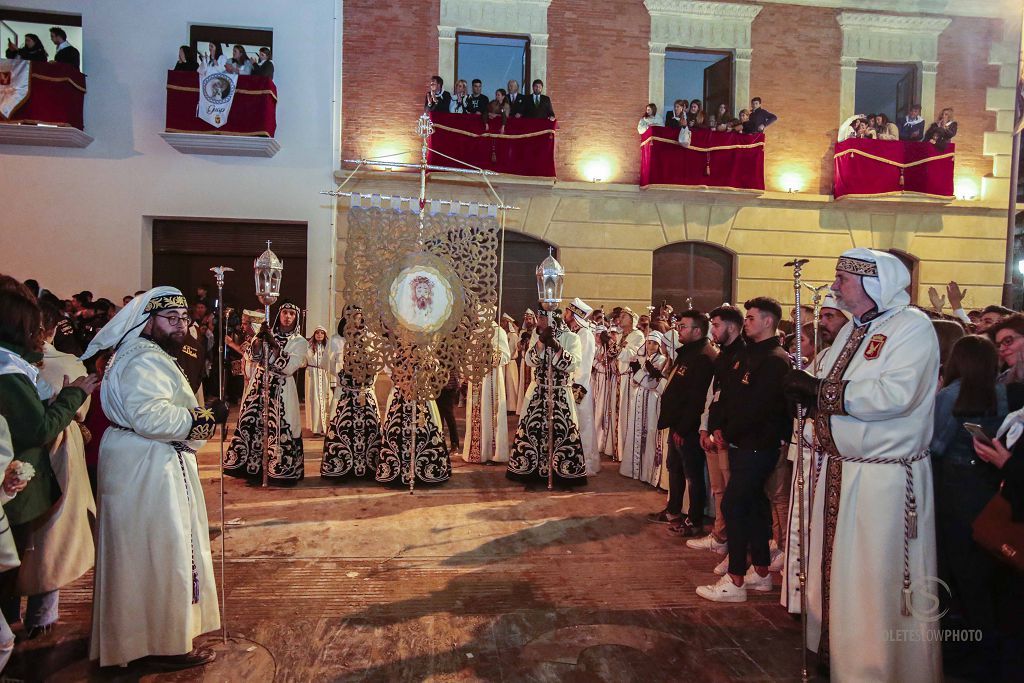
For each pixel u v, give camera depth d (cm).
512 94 1115
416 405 602
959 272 1223
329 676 299
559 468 614
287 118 1083
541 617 360
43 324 332
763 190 1149
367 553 446
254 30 1087
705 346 488
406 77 1108
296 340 601
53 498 307
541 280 619
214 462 690
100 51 1038
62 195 1038
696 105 1148
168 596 288
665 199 1164
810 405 300
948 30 1209
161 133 1015
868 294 286
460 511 539
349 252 569
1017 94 721
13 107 977
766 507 395
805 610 294
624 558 446
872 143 1153
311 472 654
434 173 1087
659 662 315
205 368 938
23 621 344
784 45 1183
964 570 301
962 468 302
